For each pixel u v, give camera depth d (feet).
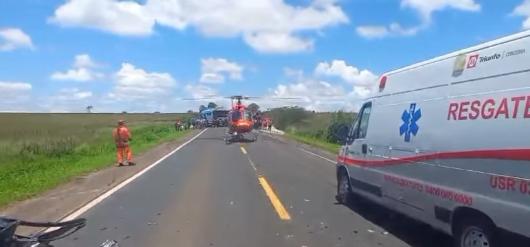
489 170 21.57
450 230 24.68
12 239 20.06
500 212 20.89
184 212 36.40
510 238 20.51
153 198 42.45
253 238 28.89
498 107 21.29
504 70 21.24
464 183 23.29
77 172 60.34
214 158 83.05
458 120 24.00
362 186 36.37
